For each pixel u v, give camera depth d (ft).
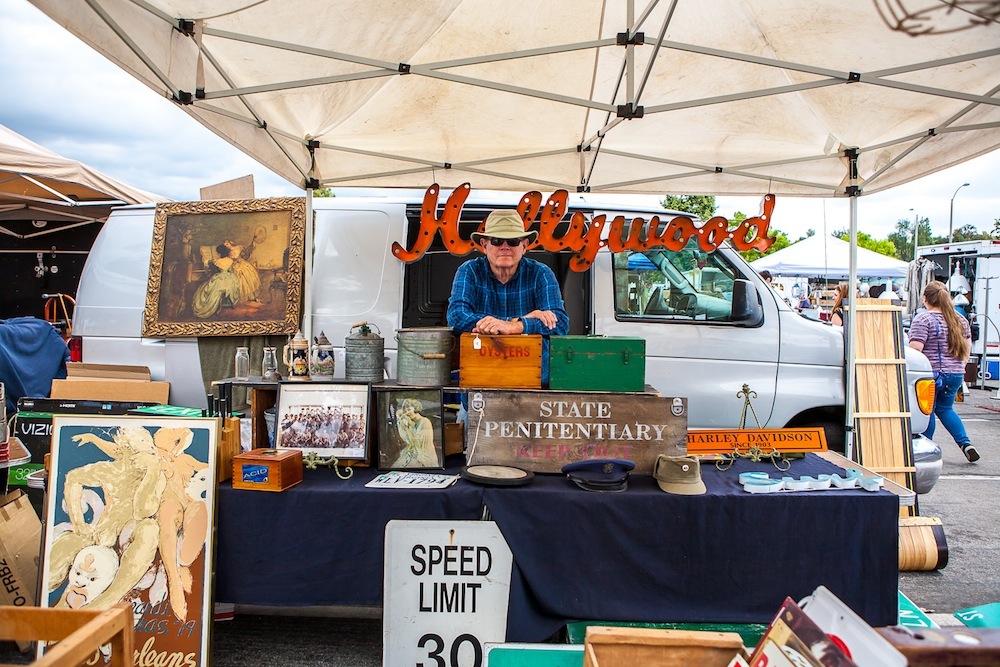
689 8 8.87
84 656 4.67
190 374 13.20
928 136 11.43
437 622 7.73
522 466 8.44
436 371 8.93
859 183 13.25
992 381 39.75
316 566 7.77
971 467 21.54
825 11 8.42
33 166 16.87
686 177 14.24
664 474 7.88
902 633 4.90
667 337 13.52
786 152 13.21
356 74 9.02
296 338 9.36
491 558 7.73
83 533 7.68
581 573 7.70
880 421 13.65
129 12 7.00
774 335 13.60
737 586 7.69
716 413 13.41
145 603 7.52
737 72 10.31
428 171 14.06
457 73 10.70
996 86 9.62
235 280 13.33
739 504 7.67
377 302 13.47
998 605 6.28
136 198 20.57
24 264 25.66
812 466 9.05
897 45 8.90
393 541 7.72
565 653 6.53
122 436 7.90
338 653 9.05
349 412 8.82
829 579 7.66
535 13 9.28
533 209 11.52
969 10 7.91
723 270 14.05
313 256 13.56
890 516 7.66
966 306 40.83
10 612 5.17
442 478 8.27
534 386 8.69
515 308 10.12
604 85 11.00
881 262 42.39
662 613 7.64
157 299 13.28
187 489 7.76
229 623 9.86
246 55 8.89
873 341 13.88
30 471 11.36
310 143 12.70
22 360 14.51
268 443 9.32
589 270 13.99
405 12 8.30
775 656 4.90
